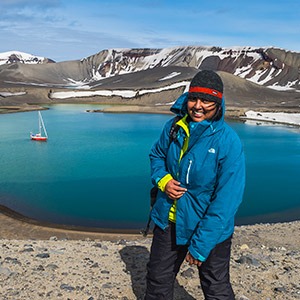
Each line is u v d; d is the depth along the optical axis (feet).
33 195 82.79
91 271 17.92
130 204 77.05
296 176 106.63
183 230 10.56
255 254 22.79
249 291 16.35
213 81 9.65
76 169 109.81
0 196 81.71
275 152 146.72
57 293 15.25
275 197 84.84
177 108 10.51
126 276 17.35
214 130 9.85
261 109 343.05
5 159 124.16
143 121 265.54
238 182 9.78
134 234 57.67
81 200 79.66
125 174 104.37
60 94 508.53
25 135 183.73
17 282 16.10
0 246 22.59
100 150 142.61
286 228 47.98
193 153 9.98
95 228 62.08
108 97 502.79
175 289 16.20
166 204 10.87
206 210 10.33
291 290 16.66
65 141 165.78
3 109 351.25
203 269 10.84
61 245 24.26
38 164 116.16
